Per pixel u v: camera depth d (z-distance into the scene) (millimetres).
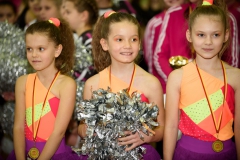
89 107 3508
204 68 3705
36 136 3869
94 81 3893
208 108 3670
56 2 6285
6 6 6707
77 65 4797
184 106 3732
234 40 4609
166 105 3770
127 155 3619
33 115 3900
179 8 4996
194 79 3701
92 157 3631
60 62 4098
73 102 3900
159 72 4996
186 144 3734
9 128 4887
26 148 3924
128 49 3689
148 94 3822
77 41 4969
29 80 3988
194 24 3631
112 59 3855
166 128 3752
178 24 4926
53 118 3875
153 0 6664
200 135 3672
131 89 3807
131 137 3586
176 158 3764
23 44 4773
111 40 3758
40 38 3840
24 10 6727
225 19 3654
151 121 3496
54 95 3900
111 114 3469
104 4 6379
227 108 3656
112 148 3566
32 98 3930
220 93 3662
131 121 3475
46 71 3945
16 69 4582
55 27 3982
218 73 3693
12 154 4070
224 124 3664
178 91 3742
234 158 3701
